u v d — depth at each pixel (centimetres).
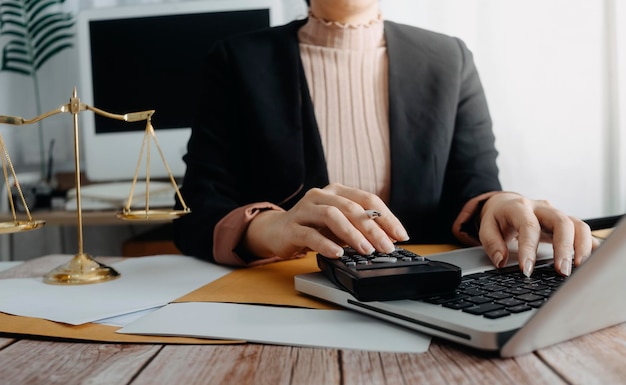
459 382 30
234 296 49
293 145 92
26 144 201
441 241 93
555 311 31
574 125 197
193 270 64
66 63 198
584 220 61
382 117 104
